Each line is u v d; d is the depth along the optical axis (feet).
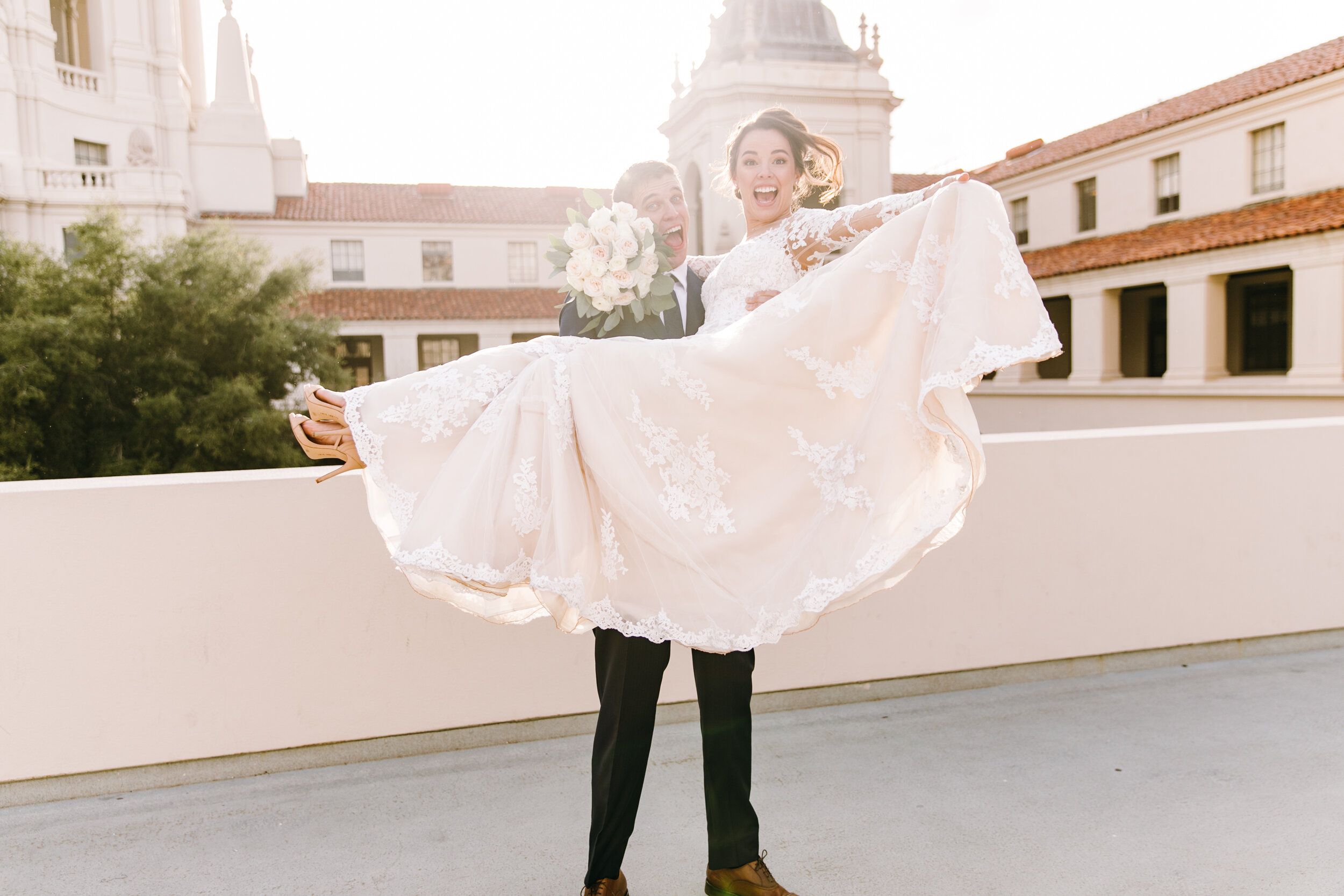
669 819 7.71
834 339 6.25
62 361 52.75
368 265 94.07
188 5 96.17
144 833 7.54
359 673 8.78
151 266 58.44
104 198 73.87
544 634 9.26
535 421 5.98
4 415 52.08
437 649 8.96
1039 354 5.53
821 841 7.22
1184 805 7.69
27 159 73.10
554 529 5.71
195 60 96.53
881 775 8.42
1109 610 10.96
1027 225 78.23
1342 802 7.66
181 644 8.32
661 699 9.75
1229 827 7.29
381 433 5.98
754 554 6.12
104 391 55.47
